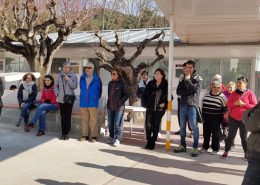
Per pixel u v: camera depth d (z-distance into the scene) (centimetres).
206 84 1453
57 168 572
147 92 718
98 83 771
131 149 718
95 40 1605
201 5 736
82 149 702
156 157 662
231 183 529
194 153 679
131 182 516
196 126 680
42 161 610
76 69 1659
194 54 1438
